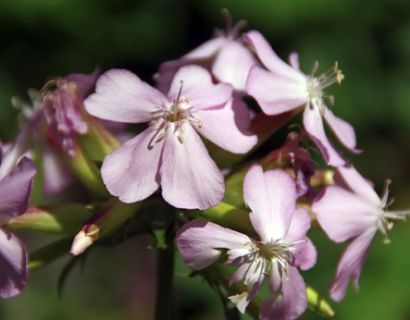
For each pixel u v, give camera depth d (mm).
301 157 189
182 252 175
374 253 295
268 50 196
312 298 192
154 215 192
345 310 288
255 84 189
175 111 183
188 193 178
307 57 319
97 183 200
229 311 188
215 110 186
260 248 177
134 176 179
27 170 176
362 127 328
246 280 176
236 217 183
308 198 190
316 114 193
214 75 206
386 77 331
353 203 190
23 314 328
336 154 191
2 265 179
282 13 316
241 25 218
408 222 305
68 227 191
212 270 188
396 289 290
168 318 201
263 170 189
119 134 223
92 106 183
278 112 189
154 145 181
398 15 330
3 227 184
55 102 200
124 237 191
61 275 198
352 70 324
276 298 178
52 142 211
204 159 180
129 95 184
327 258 292
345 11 322
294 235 178
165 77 214
